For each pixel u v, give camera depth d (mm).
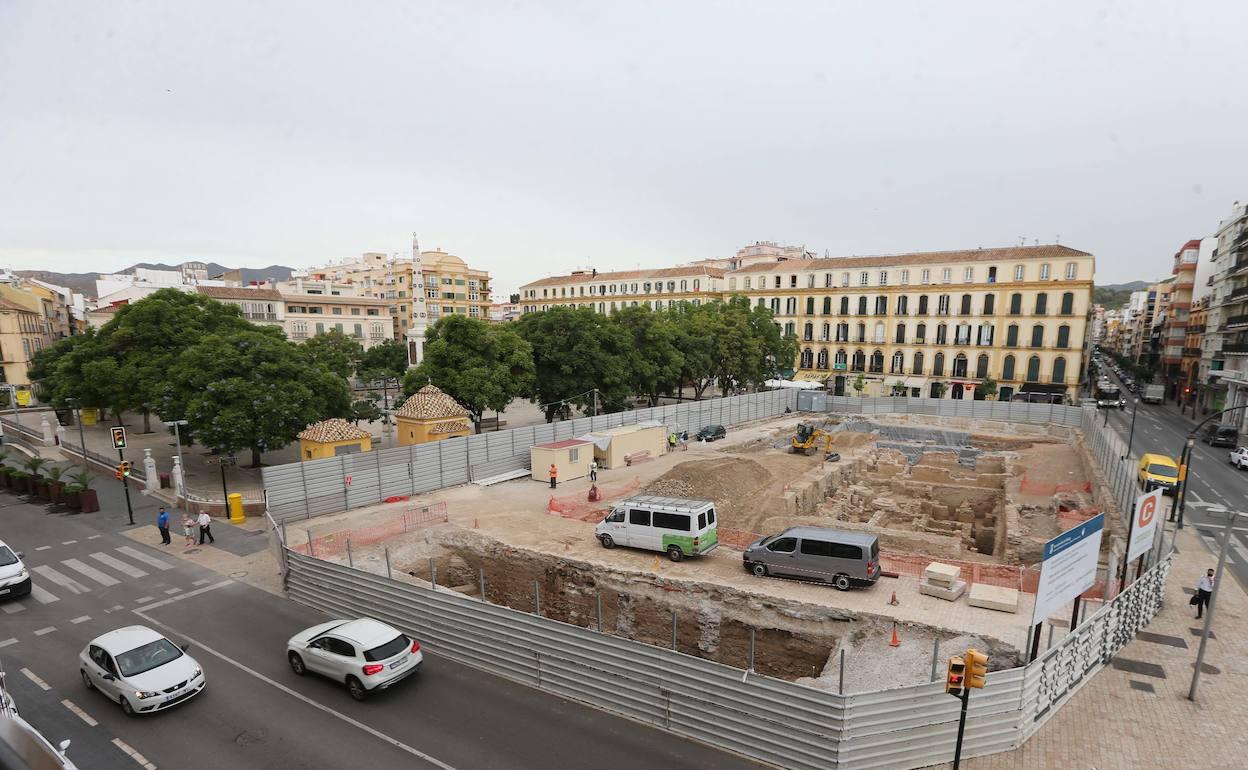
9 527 31312
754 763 14828
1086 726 15734
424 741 15719
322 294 114875
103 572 26016
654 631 23594
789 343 86000
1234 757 14680
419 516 31875
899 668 17859
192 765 14930
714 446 54781
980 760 14523
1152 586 21203
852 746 13883
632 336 62000
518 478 41812
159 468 43469
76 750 15398
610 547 26969
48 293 101438
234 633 21094
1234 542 30812
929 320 84000
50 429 53188
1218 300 76438
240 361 38562
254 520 32188
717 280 107438
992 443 59812
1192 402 84688
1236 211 72875
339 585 22016
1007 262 77812
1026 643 16391
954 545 29203
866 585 21984
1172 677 17906
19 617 22234
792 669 21078
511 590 27219
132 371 42312
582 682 17172
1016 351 78125
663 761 14953
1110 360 188625
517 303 147250
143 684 16578
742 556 25578
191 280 120438
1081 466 46969
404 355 88125
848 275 90375
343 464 33469
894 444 59438
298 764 14961
